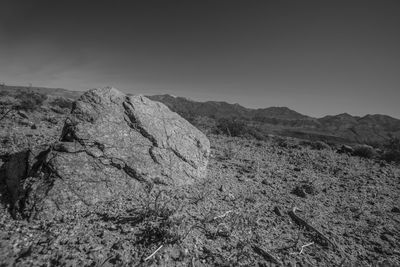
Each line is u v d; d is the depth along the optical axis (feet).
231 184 29.12
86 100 25.52
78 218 18.02
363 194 33.50
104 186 21.31
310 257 18.01
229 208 22.91
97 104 25.58
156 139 26.35
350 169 47.19
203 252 16.51
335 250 19.34
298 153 57.41
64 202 18.71
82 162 21.43
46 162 20.36
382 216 27.17
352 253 19.47
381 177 43.62
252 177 33.55
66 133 23.53
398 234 23.43
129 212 19.39
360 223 24.75
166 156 26.12
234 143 61.41
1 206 18.80
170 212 19.02
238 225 19.95
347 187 35.55
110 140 23.80
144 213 18.62
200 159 29.32
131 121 26.37
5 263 13.43
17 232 16.05
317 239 20.43
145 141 25.95
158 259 15.06
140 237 16.71
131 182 22.79
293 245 18.94
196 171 28.14
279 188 31.09
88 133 23.07
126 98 27.68
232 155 44.29
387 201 32.12
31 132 39.45
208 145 31.09
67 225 17.15
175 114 31.81
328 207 27.63
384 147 89.97
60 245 15.28
